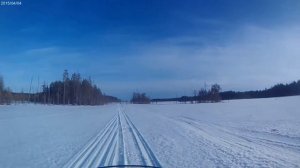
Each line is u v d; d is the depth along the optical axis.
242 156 12.76
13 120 36.09
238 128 26.03
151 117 45.97
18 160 12.44
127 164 11.05
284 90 167.38
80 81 121.62
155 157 12.68
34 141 18.97
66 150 15.16
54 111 61.25
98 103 147.38
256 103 88.00
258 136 20.19
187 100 191.62
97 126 30.59
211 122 33.62
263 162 11.32
